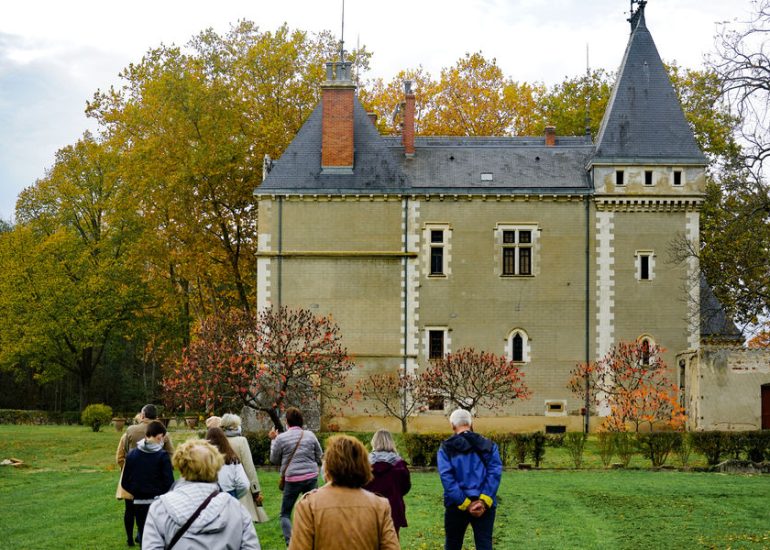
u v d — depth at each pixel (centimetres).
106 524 1728
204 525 828
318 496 863
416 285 4153
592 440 3412
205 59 4934
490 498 1191
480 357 3784
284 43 5069
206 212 4750
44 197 5825
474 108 6144
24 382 6962
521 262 4178
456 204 4172
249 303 5206
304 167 4212
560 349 4131
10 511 1914
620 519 1795
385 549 855
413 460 2684
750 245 2770
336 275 4150
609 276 4150
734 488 2191
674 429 3916
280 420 3425
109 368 6981
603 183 4150
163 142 4606
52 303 5300
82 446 3591
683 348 4116
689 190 4147
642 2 4353
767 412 3644
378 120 5925
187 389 3409
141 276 5634
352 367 3962
